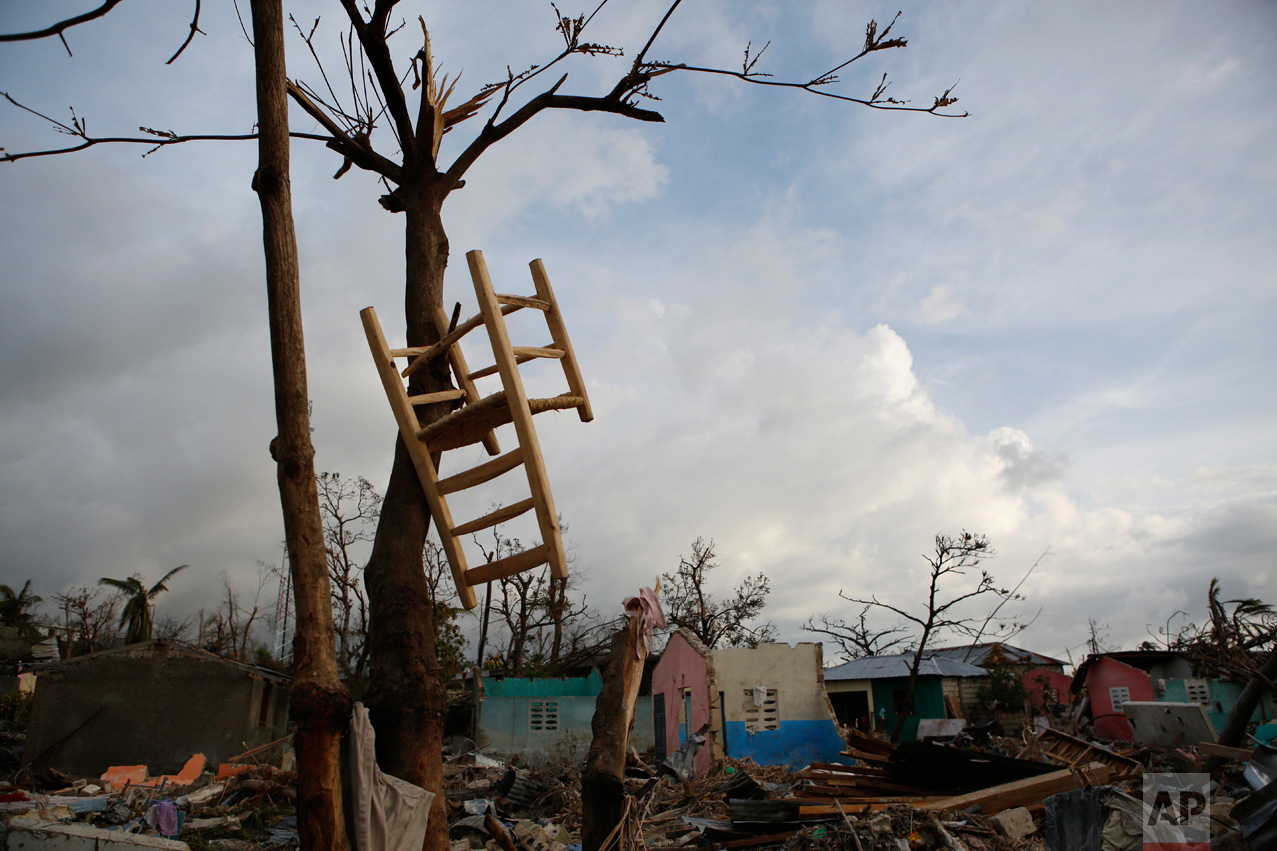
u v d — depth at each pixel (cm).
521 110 634
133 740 1975
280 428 380
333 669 368
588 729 2656
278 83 410
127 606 3738
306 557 370
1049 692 3064
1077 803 718
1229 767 1056
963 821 923
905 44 659
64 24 325
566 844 1118
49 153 532
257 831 1287
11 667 2998
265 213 398
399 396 463
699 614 3466
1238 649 1520
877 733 2792
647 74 640
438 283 572
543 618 3484
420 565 478
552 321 518
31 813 557
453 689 2972
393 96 574
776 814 1000
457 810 1329
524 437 409
